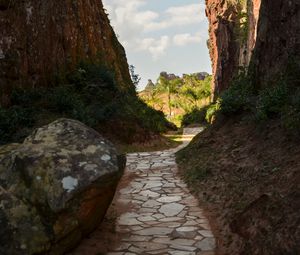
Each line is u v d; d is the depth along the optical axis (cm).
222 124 1363
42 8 1709
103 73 2028
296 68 1076
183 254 637
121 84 2602
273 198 619
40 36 1655
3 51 1394
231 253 618
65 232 588
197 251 648
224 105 1337
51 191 585
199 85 6425
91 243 668
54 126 701
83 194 602
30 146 659
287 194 620
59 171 605
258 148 955
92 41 2367
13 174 623
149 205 916
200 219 802
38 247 550
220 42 4269
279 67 1200
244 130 1156
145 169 1318
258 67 1331
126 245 679
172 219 812
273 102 1020
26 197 594
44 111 1410
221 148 1167
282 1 1239
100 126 1758
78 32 2173
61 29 1930
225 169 991
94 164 624
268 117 1027
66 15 2027
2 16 1408
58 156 628
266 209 611
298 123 833
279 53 1222
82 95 1814
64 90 1616
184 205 904
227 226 714
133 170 1308
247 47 2542
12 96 1393
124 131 1823
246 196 764
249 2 2545
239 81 1457
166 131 2872
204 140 1365
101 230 729
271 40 1277
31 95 1462
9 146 741
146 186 1095
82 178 600
